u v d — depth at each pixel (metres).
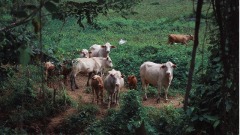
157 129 9.55
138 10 37.50
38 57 10.23
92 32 27.53
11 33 8.77
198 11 2.90
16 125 11.74
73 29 27.03
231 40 2.91
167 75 13.73
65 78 15.35
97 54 18.84
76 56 18.86
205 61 13.29
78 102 13.86
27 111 12.34
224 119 3.38
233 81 3.09
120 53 21.22
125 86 16.39
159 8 38.19
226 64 3.00
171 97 14.89
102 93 13.86
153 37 27.30
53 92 14.00
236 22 2.85
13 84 14.07
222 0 2.88
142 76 14.68
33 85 14.23
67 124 12.17
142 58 19.25
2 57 11.38
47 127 12.18
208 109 6.86
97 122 11.65
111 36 26.81
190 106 7.34
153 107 13.17
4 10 5.23
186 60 17.89
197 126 7.21
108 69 18.05
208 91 6.94
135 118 11.03
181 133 8.15
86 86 16.16
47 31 22.75
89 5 5.38
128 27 30.27
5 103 12.98
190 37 25.36
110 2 5.50
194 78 13.31
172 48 23.02
